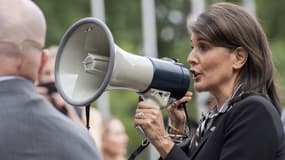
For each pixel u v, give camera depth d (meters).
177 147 4.07
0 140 3.40
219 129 4.01
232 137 3.95
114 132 7.69
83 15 22.27
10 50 3.47
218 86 4.08
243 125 3.94
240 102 3.99
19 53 3.48
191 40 4.15
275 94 4.12
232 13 4.09
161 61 4.14
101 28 3.97
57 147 3.43
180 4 26.00
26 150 3.41
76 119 6.05
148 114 4.08
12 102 3.46
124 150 7.82
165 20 26.05
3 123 3.42
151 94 4.11
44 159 3.41
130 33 24.09
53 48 6.09
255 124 3.92
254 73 4.07
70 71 4.12
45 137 3.44
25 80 3.51
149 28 13.75
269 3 27.61
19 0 3.51
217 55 4.06
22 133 3.42
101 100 13.93
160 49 25.73
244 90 4.03
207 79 4.08
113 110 21.03
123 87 4.03
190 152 4.14
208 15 4.09
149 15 13.77
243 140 3.92
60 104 6.00
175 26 25.94
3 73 3.48
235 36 4.05
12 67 3.48
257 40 4.08
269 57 4.11
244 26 4.07
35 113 3.46
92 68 4.09
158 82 4.09
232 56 4.07
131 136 20.62
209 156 3.99
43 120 3.46
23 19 3.48
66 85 4.08
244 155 3.90
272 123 3.93
